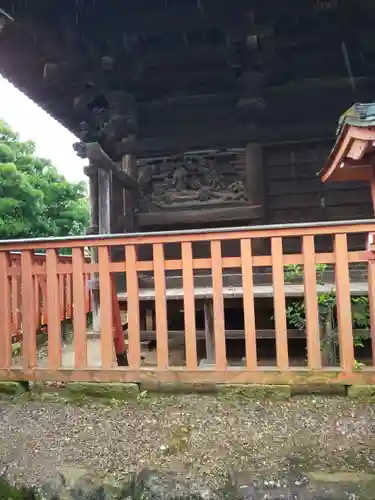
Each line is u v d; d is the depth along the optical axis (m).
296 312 4.36
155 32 5.31
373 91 5.86
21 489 2.11
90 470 2.19
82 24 5.30
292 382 2.94
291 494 1.96
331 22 5.13
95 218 6.40
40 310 5.74
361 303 3.92
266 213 6.34
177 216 6.36
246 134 6.24
